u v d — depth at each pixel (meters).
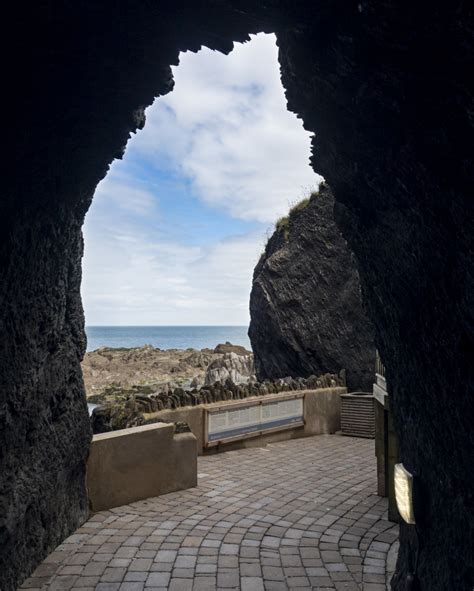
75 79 3.70
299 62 3.06
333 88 2.83
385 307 3.52
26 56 3.25
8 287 3.71
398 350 3.45
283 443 10.75
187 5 3.24
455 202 2.15
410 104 2.27
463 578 2.45
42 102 3.57
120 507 6.44
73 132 4.08
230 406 9.79
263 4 2.89
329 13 2.50
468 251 2.15
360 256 3.75
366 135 2.77
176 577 4.52
